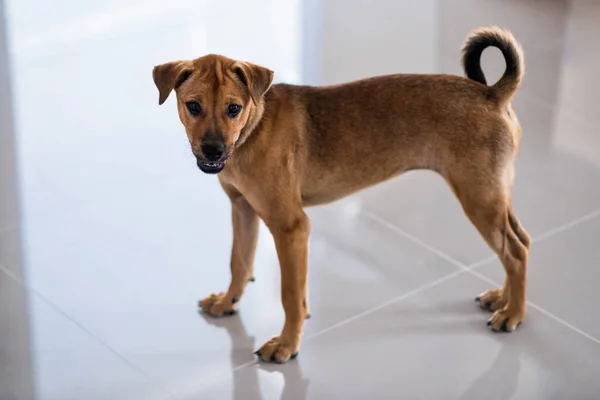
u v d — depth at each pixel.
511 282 5.12
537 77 7.44
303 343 5.15
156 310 5.42
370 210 6.27
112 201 6.34
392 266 5.74
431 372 4.92
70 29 8.30
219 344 5.16
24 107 7.29
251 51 7.86
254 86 4.43
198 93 4.39
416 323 5.28
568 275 5.61
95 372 4.97
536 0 8.50
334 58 7.75
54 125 7.09
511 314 5.18
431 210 6.25
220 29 8.22
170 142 6.94
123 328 5.28
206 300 5.40
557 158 6.61
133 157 6.77
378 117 4.84
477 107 4.80
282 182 4.75
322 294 5.51
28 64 7.82
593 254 5.76
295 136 4.77
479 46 4.92
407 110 4.82
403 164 4.95
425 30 8.11
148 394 4.82
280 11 8.50
